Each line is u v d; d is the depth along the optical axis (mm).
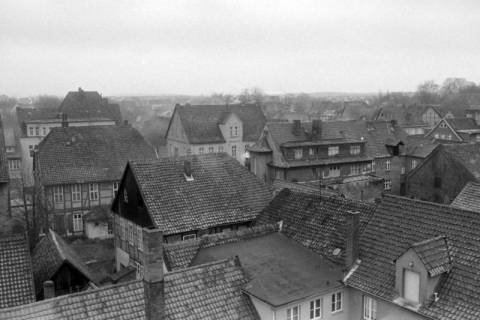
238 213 35000
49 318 19250
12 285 24078
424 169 57219
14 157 84375
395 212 26234
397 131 76250
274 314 22172
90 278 28938
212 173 37312
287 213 31641
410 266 21734
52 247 30406
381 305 23375
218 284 23047
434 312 20750
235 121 78250
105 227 50875
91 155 54250
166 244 27703
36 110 91375
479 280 20703
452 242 22781
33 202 50250
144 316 20297
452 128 93812
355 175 67438
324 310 24094
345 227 27688
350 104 148125
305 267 25703
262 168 64062
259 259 26062
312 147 64188
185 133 76375
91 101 92688
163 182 35000
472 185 34719
